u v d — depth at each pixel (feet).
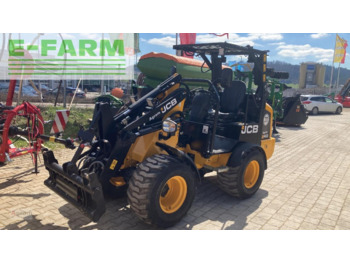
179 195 12.35
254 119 17.13
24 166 19.53
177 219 12.30
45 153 12.96
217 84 16.84
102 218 13.04
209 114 16.34
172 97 14.32
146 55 30.99
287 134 39.91
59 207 13.84
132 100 15.29
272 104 39.73
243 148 15.16
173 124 12.39
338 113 73.72
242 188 15.19
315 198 16.37
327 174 21.11
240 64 33.17
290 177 20.15
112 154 12.43
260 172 16.20
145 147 12.93
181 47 15.43
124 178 13.58
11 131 16.40
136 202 11.18
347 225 13.23
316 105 69.92
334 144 33.17
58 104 52.06
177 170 11.76
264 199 16.03
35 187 16.08
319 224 13.25
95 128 12.59
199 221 13.20
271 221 13.43
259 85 16.61
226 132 16.30
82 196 11.32
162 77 30.22
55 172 12.80
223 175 15.12
